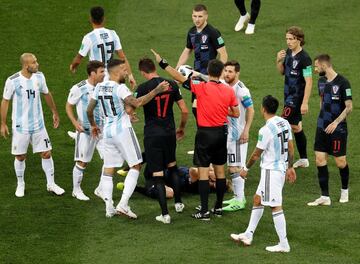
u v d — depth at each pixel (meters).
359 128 59.16
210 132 45.41
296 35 52.03
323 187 48.06
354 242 43.41
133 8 81.75
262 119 61.38
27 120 48.78
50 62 70.88
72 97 48.59
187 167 52.00
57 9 81.06
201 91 45.50
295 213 47.03
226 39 75.00
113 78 46.00
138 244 43.19
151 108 45.59
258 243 43.47
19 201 48.75
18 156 49.12
